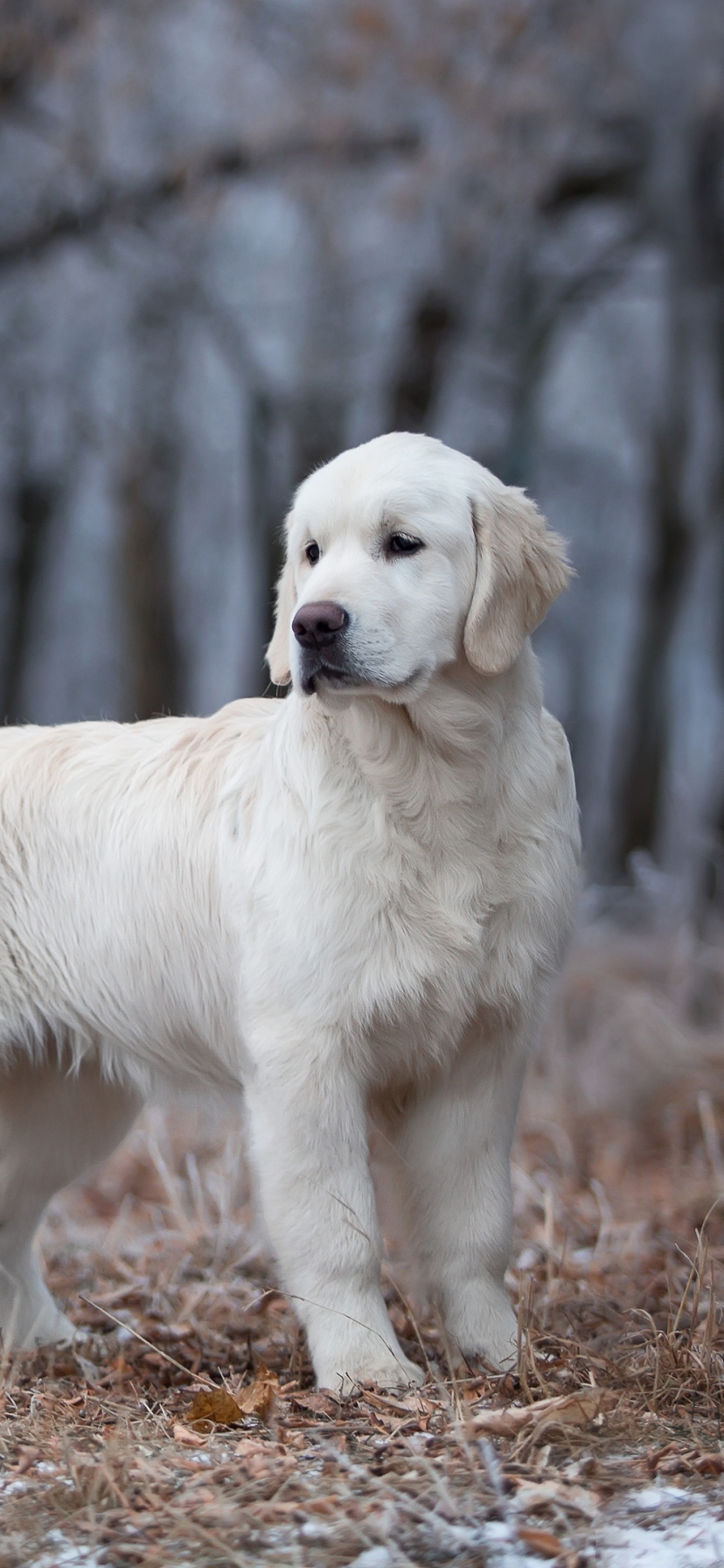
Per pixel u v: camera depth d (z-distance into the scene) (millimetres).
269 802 4844
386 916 4617
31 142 16828
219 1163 8109
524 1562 3281
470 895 4656
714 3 15125
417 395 17641
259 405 20391
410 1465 3758
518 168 15422
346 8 15258
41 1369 5223
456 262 16562
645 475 21844
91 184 16609
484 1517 3502
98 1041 5547
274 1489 3666
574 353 23188
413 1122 5004
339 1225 4648
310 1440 4094
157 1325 5645
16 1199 5676
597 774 32312
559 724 5082
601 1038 9867
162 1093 5543
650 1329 5105
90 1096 5785
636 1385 4461
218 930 5066
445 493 4730
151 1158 8711
